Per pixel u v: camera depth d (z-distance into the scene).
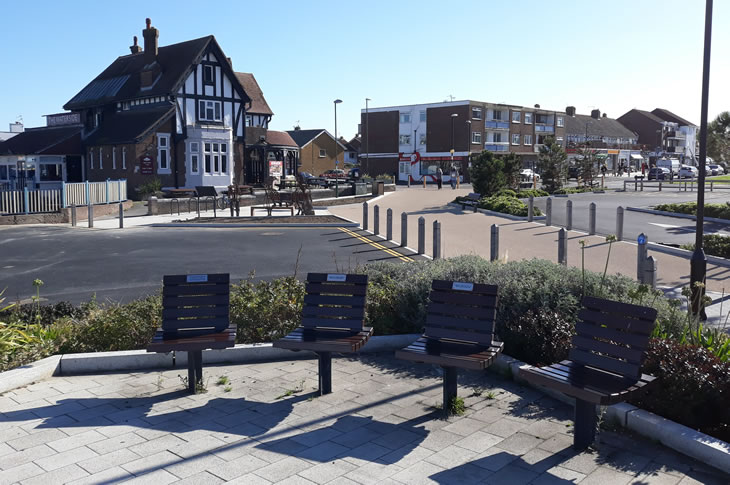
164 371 7.22
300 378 6.94
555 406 6.11
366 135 75.31
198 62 41.78
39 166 44.44
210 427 5.54
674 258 16.02
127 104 44.59
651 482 4.53
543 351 6.95
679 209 25.52
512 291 7.88
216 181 42.66
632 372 5.12
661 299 8.05
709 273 14.39
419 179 76.06
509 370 6.88
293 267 15.22
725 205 24.34
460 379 6.91
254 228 23.53
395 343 7.99
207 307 6.83
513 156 36.91
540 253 16.89
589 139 93.88
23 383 6.67
